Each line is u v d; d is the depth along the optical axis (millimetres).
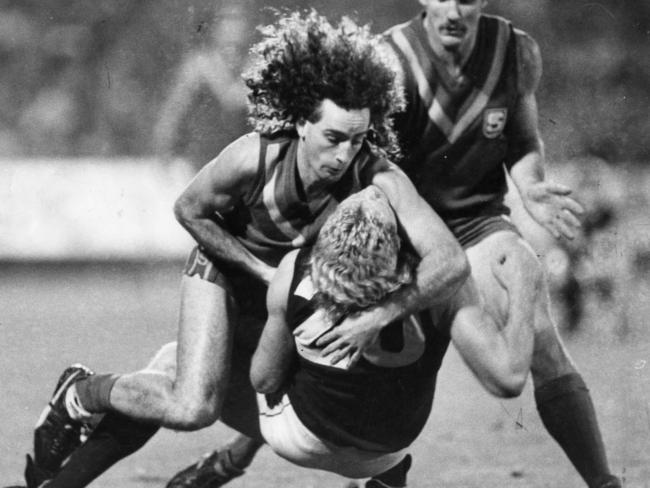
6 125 48500
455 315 12156
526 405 21797
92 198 42688
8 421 19906
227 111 36625
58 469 13297
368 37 12281
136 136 47500
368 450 12258
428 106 13898
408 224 11953
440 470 16781
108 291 38156
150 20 46438
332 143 11844
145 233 41844
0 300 36531
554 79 41969
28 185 43250
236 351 13305
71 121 48219
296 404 12195
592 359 25922
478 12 13656
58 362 25828
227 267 13031
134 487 15844
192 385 12602
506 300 13570
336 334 11586
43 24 48812
